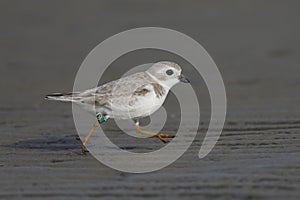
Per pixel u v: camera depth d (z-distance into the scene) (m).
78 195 8.16
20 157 10.22
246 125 12.23
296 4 30.06
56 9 28.72
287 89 15.98
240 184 8.33
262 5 30.03
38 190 8.40
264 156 9.72
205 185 8.38
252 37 24.06
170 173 9.05
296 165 9.09
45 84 17.19
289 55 20.86
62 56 20.78
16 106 14.79
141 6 29.58
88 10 28.56
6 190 8.42
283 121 12.41
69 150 10.72
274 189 8.06
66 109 14.41
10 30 24.92
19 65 19.64
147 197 8.00
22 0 30.11
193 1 30.78
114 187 8.46
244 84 16.81
